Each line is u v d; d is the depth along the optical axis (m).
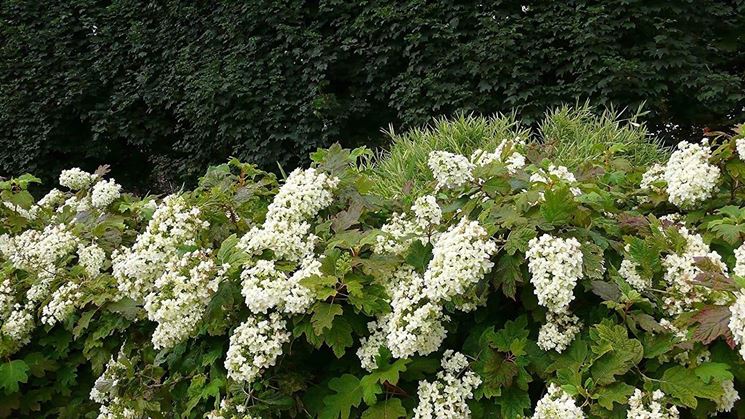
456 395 1.83
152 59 9.20
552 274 1.75
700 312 1.63
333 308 1.81
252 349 1.86
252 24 8.01
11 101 9.45
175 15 8.91
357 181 2.34
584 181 2.47
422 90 7.28
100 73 9.39
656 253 1.90
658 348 1.73
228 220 2.39
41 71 9.52
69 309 2.45
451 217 2.19
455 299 1.85
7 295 2.62
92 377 2.72
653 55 6.64
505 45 6.72
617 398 1.63
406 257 2.02
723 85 6.89
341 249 2.07
